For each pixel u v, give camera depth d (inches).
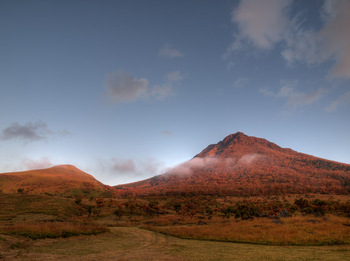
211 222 2536.9
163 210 4633.4
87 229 1305.4
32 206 3378.4
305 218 1781.5
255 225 1519.4
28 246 827.4
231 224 1743.4
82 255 753.0
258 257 711.1
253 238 1098.7
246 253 786.8
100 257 729.6
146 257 735.7
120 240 1181.1
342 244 935.7
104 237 1228.5
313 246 913.5
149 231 1713.8
